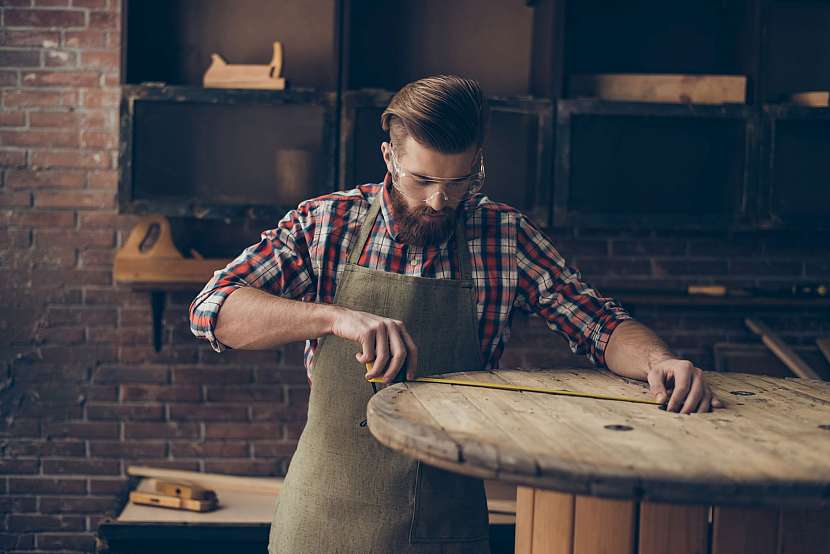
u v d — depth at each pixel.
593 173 3.24
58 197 3.48
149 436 3.56
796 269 3.68
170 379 3.55
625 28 3.55
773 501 1.08
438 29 3.54
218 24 3.50
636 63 3.55
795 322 3.70
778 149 3.25
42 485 3.54
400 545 1.78
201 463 3.58
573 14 3.50
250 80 3.16
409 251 1.85
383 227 1.85
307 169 3.17
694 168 3.26
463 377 1.72
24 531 3.55
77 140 3.48
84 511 3.56
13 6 3.43
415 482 1.79
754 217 3.23
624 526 1.43
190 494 3.08
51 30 3.45
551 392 1.60
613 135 3.24
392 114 1.69
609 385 1.69
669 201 3.26
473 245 1.88
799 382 1.77
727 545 1.40
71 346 3.52
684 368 1.54
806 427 1.36
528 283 1.93
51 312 3.51
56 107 3.46
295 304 1.66
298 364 3.59
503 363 3.61
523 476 1.13
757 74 3.23
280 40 3.53
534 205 3.20
